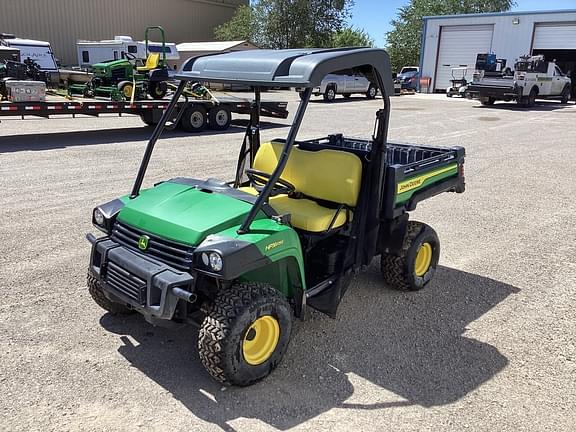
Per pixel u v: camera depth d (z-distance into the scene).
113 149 10.34
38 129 12.96
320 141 5.14
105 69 14.39
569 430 2.84
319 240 3.76
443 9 47.50
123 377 3.17
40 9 29.72
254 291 3.03
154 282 2.90
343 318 4.00
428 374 3.32
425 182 4.32
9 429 2.70
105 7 32.53
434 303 4.31
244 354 3.03
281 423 2.82
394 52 48.31
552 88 23.78
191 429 2.75
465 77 29.94
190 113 13.05
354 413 2.93
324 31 38.31
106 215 3.49
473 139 12.88
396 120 16.52
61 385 3.07
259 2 37.38
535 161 10.36
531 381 3.28
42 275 4.52
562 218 6.71
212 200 3.32
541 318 4.11
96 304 4.05
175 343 3.56
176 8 36.50
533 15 27.34
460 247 5.63
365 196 3.83
